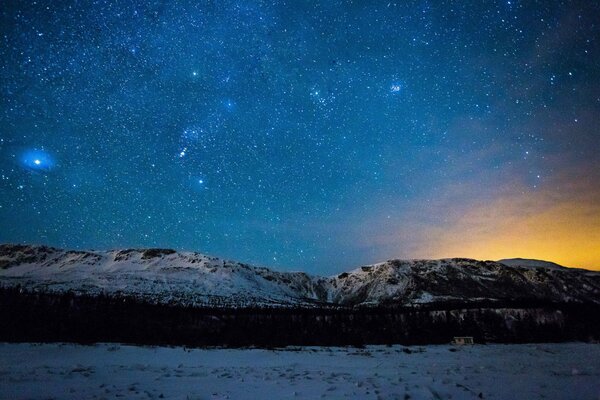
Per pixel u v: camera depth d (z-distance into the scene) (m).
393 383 15.04
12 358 27.77
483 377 17.12
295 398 12.12
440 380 15.77
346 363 27.48
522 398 12.02
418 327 84.88
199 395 12.64
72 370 19.11
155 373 18.78
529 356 33.69
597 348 43.75
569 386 14.32
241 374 18.83
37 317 54.75
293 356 33.41
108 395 12.30
